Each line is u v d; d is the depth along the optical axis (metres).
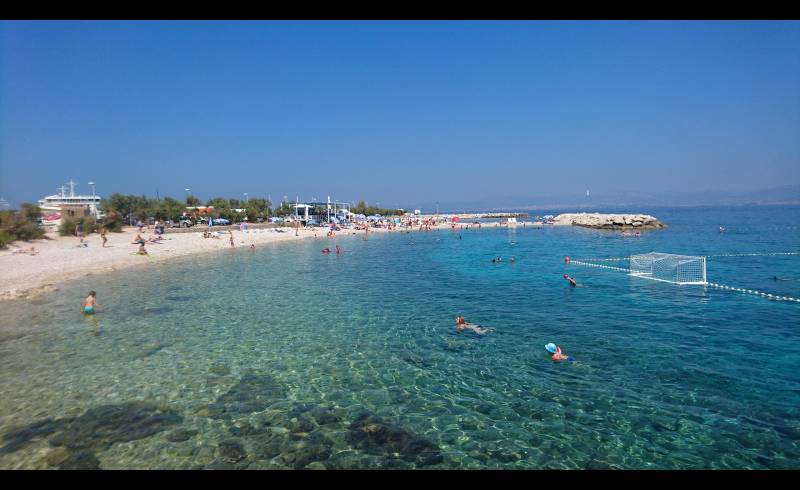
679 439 7.90
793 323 15.09
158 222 67.88
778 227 68.31
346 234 70.62
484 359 12.04
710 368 11.08
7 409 9.22
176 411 9.16
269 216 96.31
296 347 13.23
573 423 8.53
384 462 7.39
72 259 31.50
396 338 14.06
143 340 13.97
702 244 43.38
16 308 18.44
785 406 9.00
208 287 23.59
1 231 34.94
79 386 10.40
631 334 14.04
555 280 24.72
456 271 29.16
